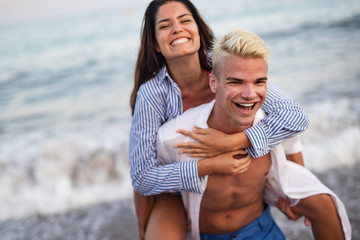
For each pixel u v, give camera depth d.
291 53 13.09
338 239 2.34
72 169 6.56
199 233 2.46
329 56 11.86
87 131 8.73
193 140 2.22
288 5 23.02
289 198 2.46
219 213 2.38
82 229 4.56
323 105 7.73
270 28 18.27
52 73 16.08
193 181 2.16
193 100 2.51
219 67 2.00
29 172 6.62
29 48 22.45
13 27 36.06
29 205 5.36
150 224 2.34
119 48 19.53
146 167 2.26
